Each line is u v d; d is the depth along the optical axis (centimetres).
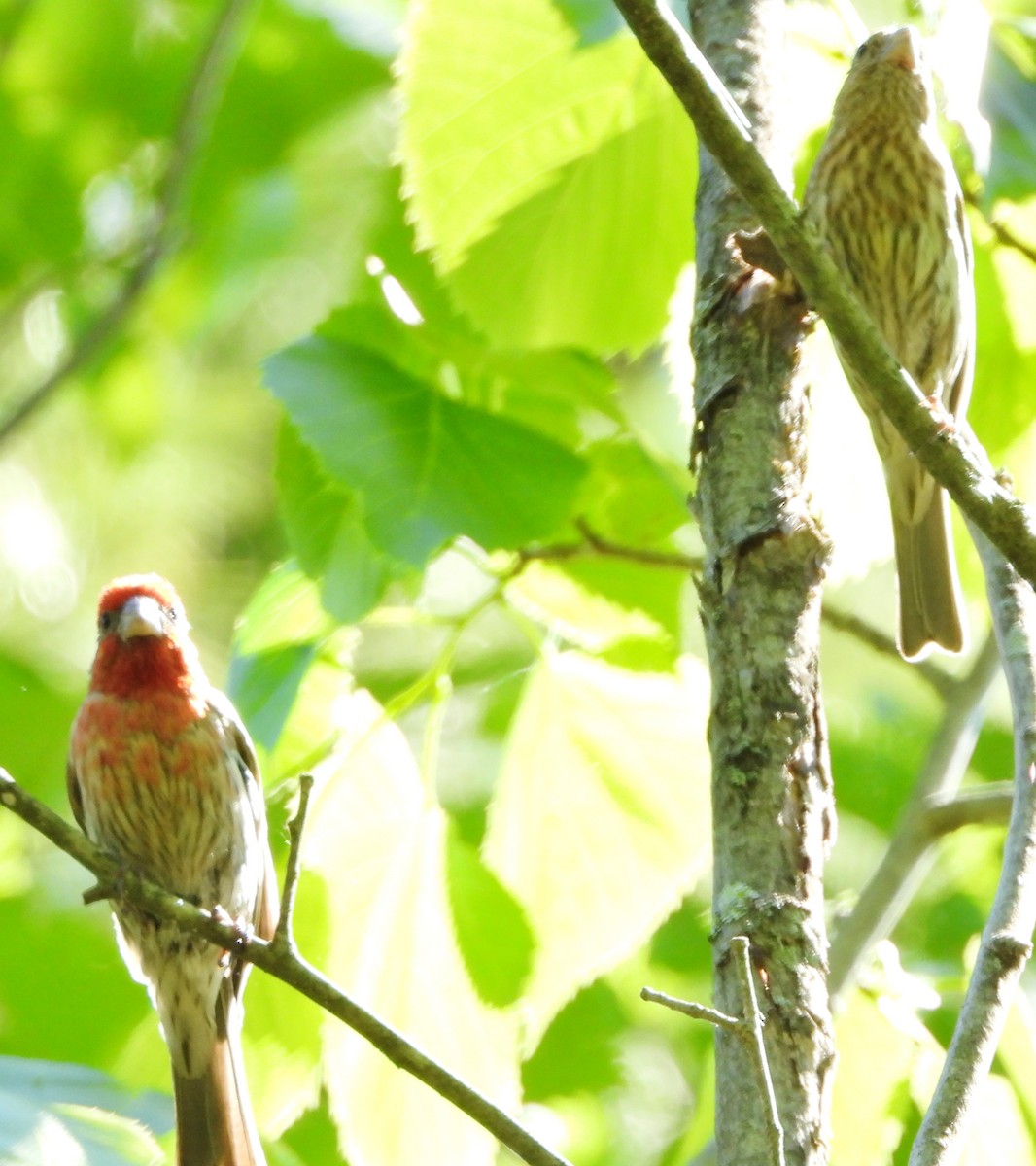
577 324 927
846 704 1381
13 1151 661
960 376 915
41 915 1108
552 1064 1227
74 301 1471
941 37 758
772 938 570
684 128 889
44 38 1447
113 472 1515
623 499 946
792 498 622
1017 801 666
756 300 651
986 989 611
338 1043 862
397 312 956
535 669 936
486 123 882
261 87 1382
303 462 852
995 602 725
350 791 867
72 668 1411
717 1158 562
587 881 920
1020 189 796
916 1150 578
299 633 874
